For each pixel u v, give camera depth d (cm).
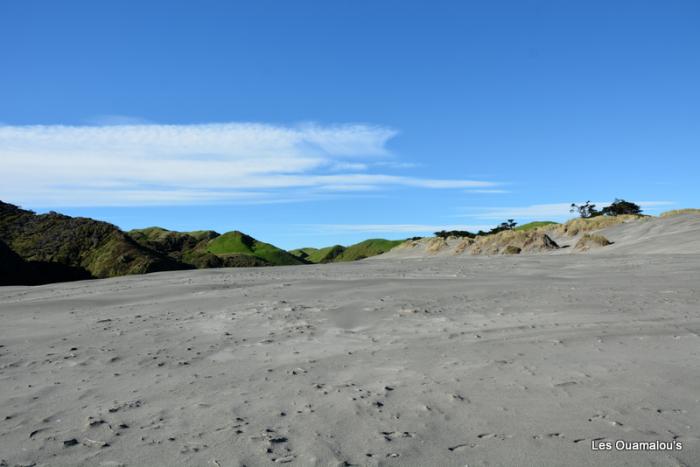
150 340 852
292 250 18662
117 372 652
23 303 1360
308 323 973
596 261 2472
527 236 5809
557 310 1042
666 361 657
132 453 395
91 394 556
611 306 1077
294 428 445
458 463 374
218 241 14388
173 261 8538
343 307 1137
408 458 383
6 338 891
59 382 607
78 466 372
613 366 638
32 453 397
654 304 1094
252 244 14500
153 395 550
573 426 445
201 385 586
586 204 10325
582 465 370
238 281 1816
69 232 8669
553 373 612
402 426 448
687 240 3434
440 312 1051
